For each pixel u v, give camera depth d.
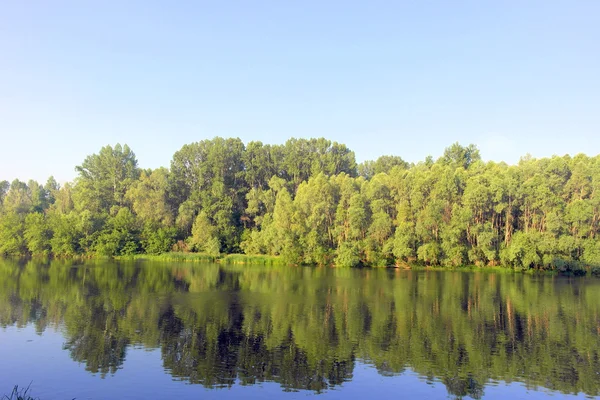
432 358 29.41
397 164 135.62
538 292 55.66
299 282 63.16
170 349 30.41
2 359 27.98
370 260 85.75
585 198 83.88
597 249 75.62
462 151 122.44
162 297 49.31
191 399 22.44
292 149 125.25
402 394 23.70
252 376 25.77
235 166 122.38
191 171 121.00
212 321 38.22
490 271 80.06
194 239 99.50
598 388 24.84
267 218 99.00
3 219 101.94
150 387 23.89
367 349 31.11
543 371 27.33
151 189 109.31
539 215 82.12
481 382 25.47
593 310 44.53
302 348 31.12
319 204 88.94
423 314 42.09
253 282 62.66
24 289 53.41
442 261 83.12
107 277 65.38
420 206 85.69
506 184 82.69
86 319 38.38
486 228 81.62
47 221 102.12
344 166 128.38
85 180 113.19
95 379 24.88
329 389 24.12
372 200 90.25
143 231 102.12
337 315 41.25
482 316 41.50
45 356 28.59
